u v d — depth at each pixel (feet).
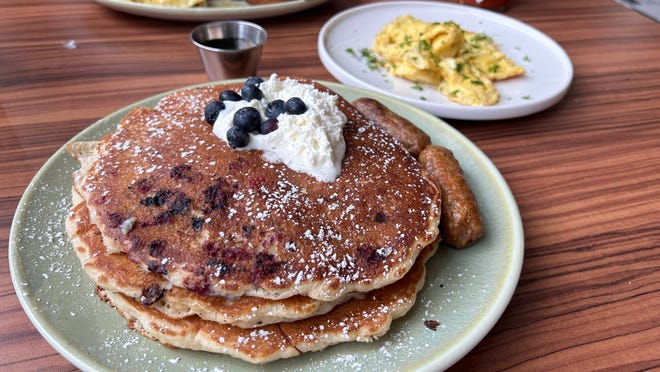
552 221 1.23
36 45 1.71
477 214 1.09
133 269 0.93
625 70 1.82
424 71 1.67
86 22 1.87
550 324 1.03
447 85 1.65
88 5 2.01
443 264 1.08
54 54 1.67
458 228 1.08
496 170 1.24
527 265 1.13
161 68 1.65
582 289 1.09
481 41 1.84
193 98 1.21
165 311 0.92
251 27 1.64
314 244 0.95
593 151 1.45
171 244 0.92
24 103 1.45
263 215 0.95
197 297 0.91
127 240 0.92
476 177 1.24
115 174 1.01
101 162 1.03
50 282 0.98
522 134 1.50
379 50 1.80
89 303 0.96
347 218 0.99
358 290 0.94
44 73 1.57
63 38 1.76
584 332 1.01
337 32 1.90
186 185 0.98
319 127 1.05
